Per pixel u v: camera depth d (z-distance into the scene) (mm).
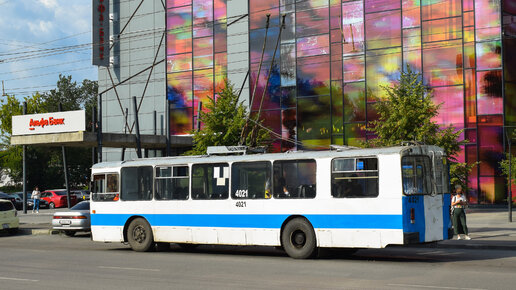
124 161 20109
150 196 19172
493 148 34594
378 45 37344
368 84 37500
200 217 18000
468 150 35094
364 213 15062
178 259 16562
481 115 34875
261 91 41438
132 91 48406
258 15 41906
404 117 26219
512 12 35062
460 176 26578
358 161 15320
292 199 16266
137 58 48219
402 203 14547
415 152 15164
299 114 39812
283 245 16438
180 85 45844
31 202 53000
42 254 18609
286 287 10938
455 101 35438
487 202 34656
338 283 11328
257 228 16844
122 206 19734
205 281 11898
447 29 35719
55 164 77750
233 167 17516
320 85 39125
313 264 14727
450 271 12875
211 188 17906
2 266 15375
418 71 36281
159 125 46844
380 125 27594
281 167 16594
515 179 29047
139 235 19328
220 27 44000
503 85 34500
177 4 46188
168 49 46531
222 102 31656
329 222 15586
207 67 44500
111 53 49500
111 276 12930
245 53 42375
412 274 12469
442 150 16094
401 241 14469
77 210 26938
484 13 35000
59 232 28219
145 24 47844
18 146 69125
